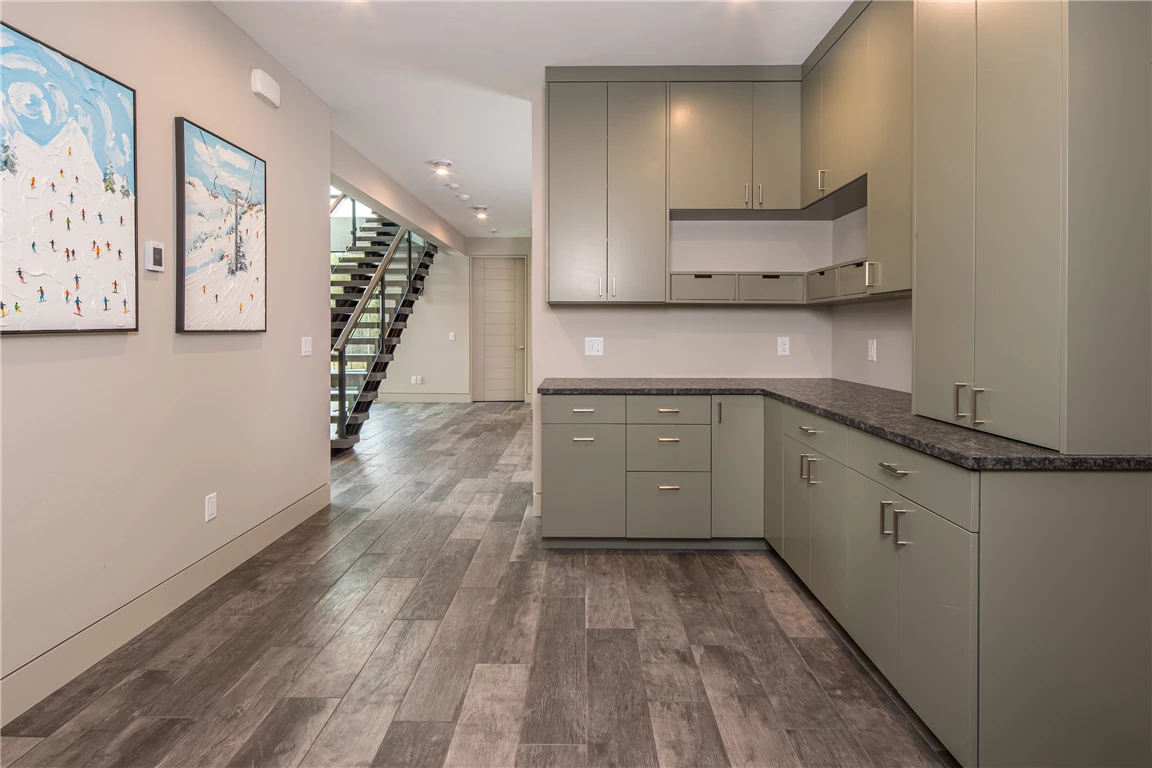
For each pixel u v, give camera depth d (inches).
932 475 62.0
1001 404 64.2
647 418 123.8
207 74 104.3
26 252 68.6
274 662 81.7
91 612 80.2
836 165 115.7
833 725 68.7
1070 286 55.5
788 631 91.0
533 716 70.4
